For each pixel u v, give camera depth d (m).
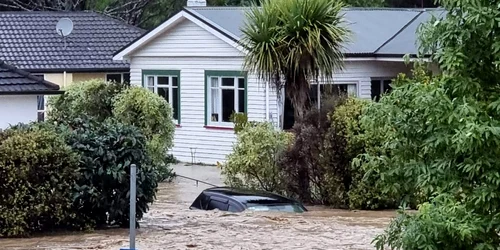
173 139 33.12
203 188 27.77
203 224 17.19
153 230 16.38
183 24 36.03
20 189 15.59
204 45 35.28
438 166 8.47
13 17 43.81
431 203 8.48
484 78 8.70
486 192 8.22
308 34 24.70
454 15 8.59
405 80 9.01
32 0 53.81
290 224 17.23
